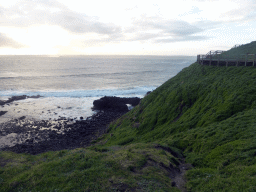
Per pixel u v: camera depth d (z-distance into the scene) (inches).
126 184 333.7
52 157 490.9
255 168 342.0
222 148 465.1
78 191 311.7
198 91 938.1
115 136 1029.8
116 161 416.8
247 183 313.7
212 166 429.1
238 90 714.2
